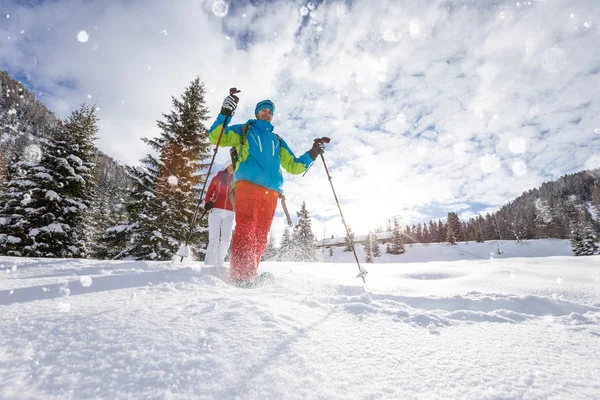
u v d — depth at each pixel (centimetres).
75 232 1302
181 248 313
